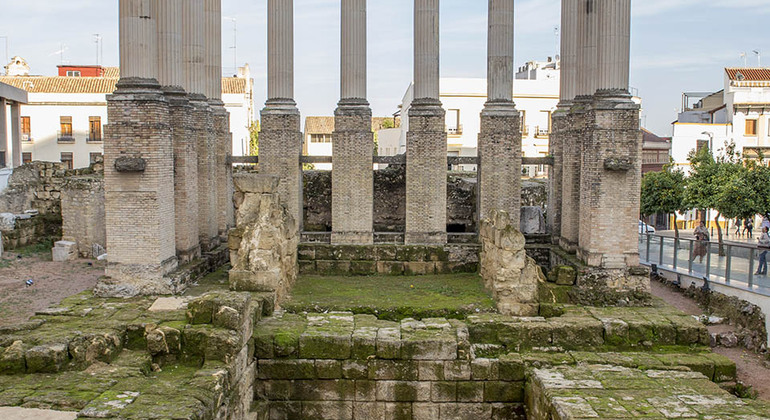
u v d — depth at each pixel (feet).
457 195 89.66
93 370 38.42
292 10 78.64
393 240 78.13
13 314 59.47
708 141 147.54
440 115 75.77
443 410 48.37
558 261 72.33
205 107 75.66
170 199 61.87
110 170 58.44
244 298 44.88
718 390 41.75
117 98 57.93
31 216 99.96
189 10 75.25
